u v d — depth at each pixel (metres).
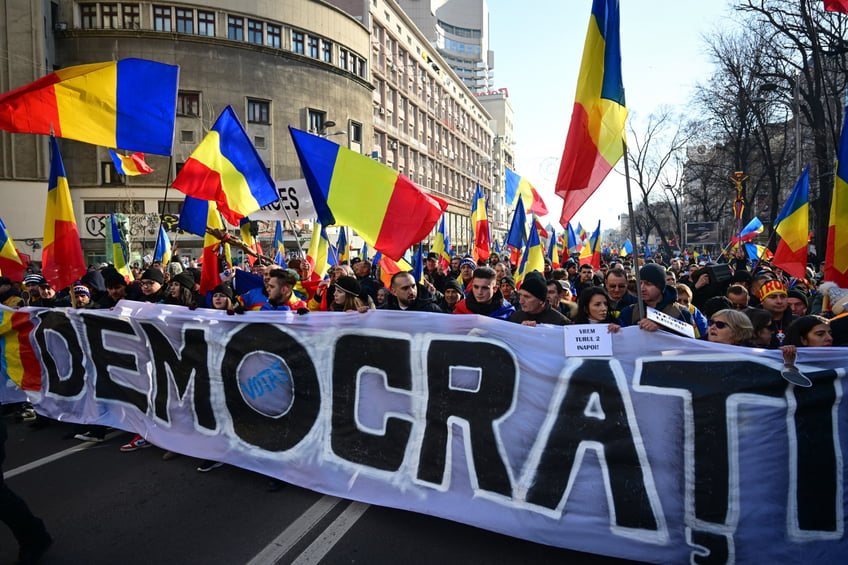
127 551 3.01
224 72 30.92
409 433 3.40
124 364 4.70
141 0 29.23
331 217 4.64
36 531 2.91
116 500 3.61
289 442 3.82
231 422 4.09
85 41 28.75
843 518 2.54
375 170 4.61
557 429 2.97
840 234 3.54
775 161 27.30
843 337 3.36
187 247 30.19
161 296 6.28
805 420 2.58
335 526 3.24
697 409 2.70
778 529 2.57
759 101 21.55
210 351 4.19
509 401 3.12
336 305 5.09
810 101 18.23
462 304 4.51
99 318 4.80
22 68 26.17
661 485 2.73
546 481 2.96
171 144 4.85
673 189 35.59
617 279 4.46
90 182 28.92
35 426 5.10
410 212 4.55
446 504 3.21
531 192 9.91
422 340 3.40
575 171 3.04
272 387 3.92
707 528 2.64
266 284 4.89
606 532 2.81
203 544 3.07
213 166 5.17
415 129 54.78
